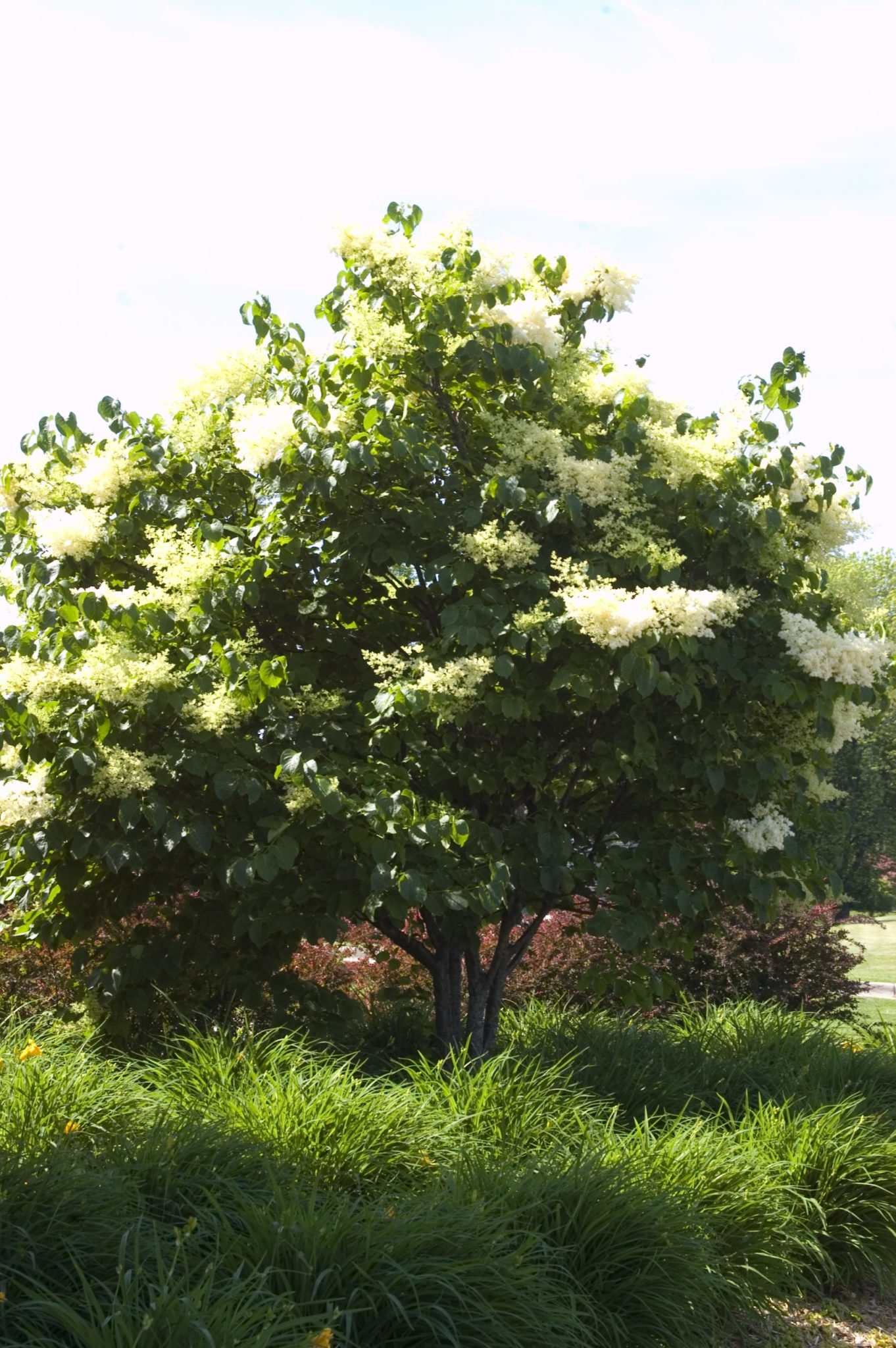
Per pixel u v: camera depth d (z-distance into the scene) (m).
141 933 6.05
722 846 5.95
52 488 6.22
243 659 5.26
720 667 5.59
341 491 5.49
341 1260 3.42
